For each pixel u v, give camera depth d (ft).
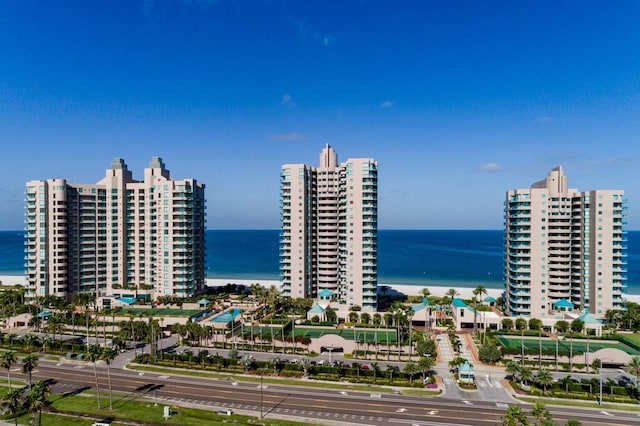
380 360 412.57
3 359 320.50
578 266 578.66
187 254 649.20
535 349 413.59
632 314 504.84
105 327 503.20
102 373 378.12
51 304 582.35
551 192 589.73
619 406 303.27
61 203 639.76
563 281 576.61
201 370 382.42
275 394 327.88
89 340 481.46
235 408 302.66
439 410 298.15
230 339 467.93
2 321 558.15
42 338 485.15
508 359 407.03
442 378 362.74
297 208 643.45
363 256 579.48
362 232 580.30
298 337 442.91
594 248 554.87
